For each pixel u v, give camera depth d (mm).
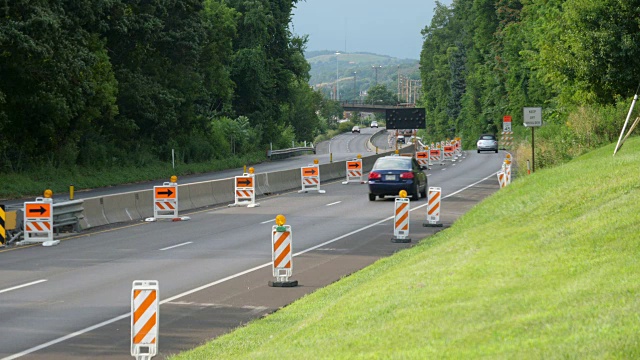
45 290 22047
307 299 19953
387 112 108000
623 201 21078
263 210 44094
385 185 47656
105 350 15797
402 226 30688
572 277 14594
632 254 15422
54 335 17031
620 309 11336
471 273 17062
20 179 61000
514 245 19906
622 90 52031
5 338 16781
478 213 32625
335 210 43438
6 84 61844
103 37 76438
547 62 57812
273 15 126625
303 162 106188
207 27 90750
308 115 181875
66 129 70250
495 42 144250
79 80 66438
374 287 18438
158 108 83875
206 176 80125
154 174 77812
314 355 12602
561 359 9641
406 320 13641
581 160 45719
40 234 32500
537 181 36125
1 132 63906
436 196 35188
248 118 121062
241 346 15164
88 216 36656
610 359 9359
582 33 52250
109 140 81625
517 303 13164
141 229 36188
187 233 34531
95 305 20078
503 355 10219
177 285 22625
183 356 14734
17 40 56312
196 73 91812
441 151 97250
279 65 127438
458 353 10734
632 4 50781
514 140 121625
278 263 22469
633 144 45062
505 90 141250
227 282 23016
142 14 77938
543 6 89812
